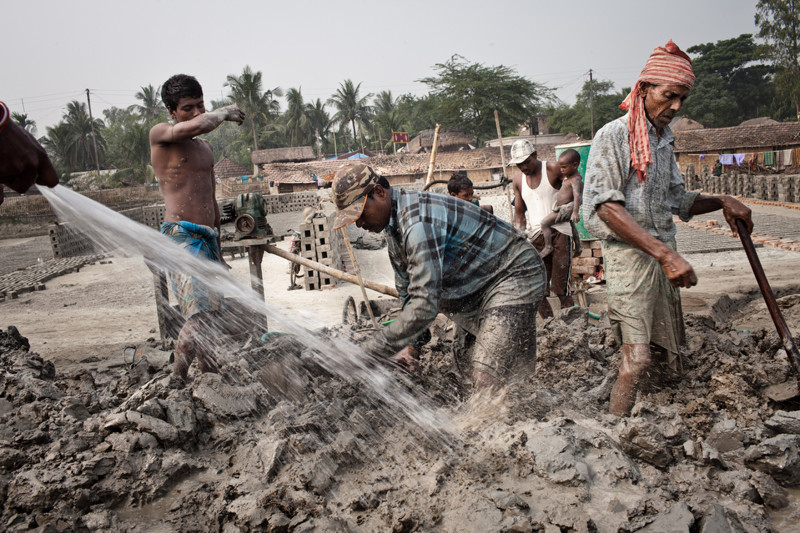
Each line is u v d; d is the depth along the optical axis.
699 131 41.94
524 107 58.09
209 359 3.94
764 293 3.31
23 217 32.44
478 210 3.12
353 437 3.01
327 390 3.53
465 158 44.62
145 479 2.79
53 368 4.26
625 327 3.26
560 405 3.43
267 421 3.26
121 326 8.12
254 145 70.00
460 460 2.82
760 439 2.87
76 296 11.23
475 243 3.09
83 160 65.19
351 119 77.25
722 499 2.48
